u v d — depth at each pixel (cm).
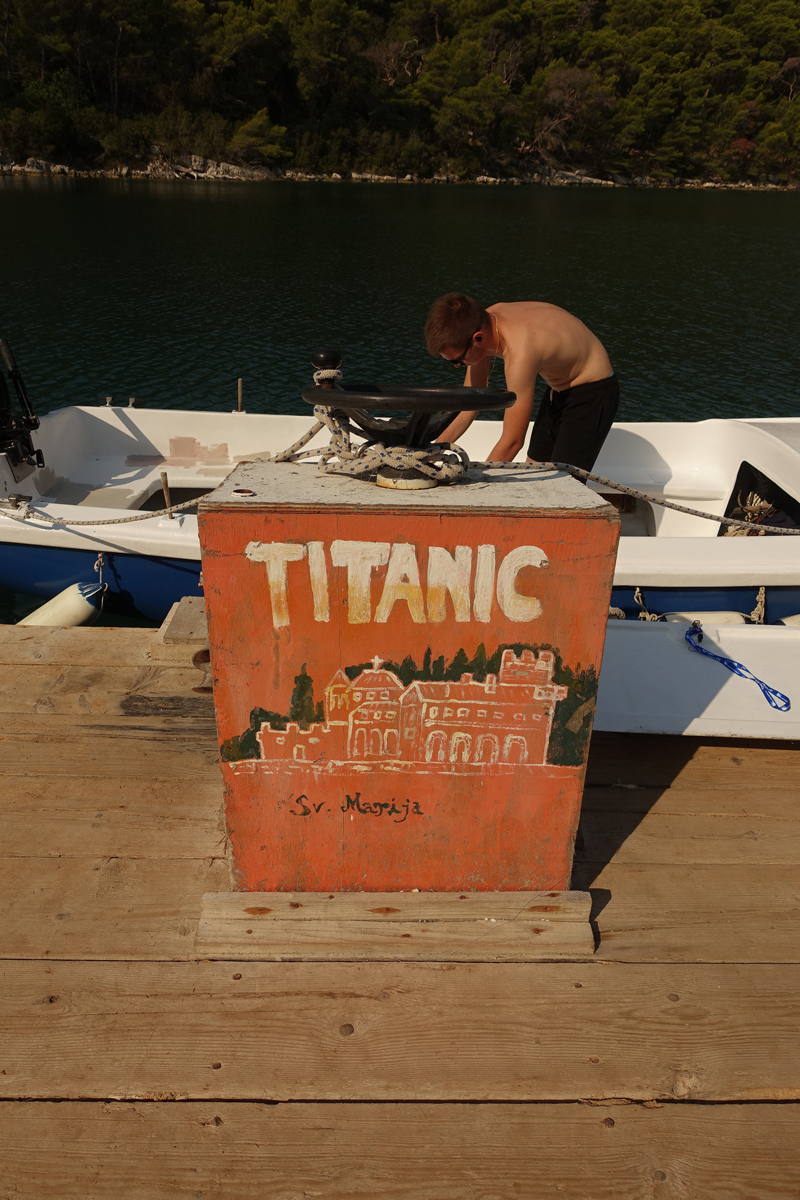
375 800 150
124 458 491
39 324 1442
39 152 5659
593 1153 121
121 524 370
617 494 472
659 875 173
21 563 381
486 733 144
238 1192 115
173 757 205
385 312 1675
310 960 150
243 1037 136
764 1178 119
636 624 253
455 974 148
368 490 137
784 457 406
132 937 154
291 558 130
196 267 2095
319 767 147
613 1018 142
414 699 141
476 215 3909
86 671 243
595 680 140
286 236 2798
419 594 133
